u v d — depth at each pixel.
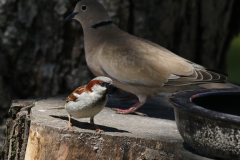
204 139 4.32
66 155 5.51
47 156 5.64
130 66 6.87
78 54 9.77
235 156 4.12
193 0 10.69
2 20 9.48
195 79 6.61
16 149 6.54
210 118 4.14
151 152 5.36
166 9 10.14
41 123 5.79
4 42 9.58
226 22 11.92
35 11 9.55
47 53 9.72
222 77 6.64
